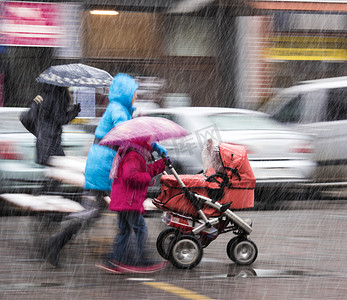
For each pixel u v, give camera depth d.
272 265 13.91
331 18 39.41
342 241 16.56
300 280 12.66
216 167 13.73
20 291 11.76
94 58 36.56
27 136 19.73
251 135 21.55
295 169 21.80
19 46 34.12
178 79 38.72
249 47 38.31
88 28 36.09
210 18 38.72
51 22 34.53
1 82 34.12
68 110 16.03
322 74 39.69
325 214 20.80
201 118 21.53
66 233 13.51
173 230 13.95
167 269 13.44
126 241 13.14
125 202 12.88
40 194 16.33
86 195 13.67
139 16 37.66
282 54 38.81
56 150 15.77
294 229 18.19
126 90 13.51
